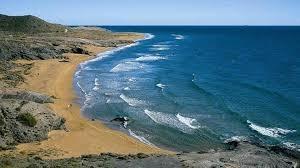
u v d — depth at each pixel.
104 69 90.31
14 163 28.00
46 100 53.31
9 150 35.34
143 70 89.69
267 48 151.75
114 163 30.20
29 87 63.09
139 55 123.56
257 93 63.38
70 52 115.12
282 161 32.75
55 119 42.62
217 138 42.03
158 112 51.81
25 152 35.03
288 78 78.44
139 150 38.34
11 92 50.88
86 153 36.50
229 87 68.56
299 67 95.94
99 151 37.50
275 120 47.78
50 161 30.23
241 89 66.69
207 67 95.38
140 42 179.88
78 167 27.83
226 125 46.22
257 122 47.16
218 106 54.66
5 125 37.88
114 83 72.06
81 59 106.44
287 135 42.28
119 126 46.12
